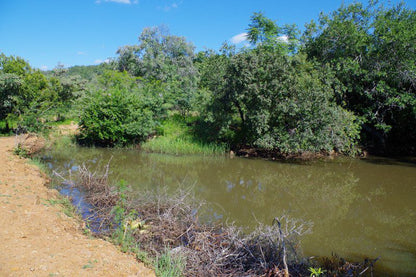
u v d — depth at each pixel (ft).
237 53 45.96
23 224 15.61
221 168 42.11
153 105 56.85
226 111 50.16
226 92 47.16
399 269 16.05
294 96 43.57
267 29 67.56
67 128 65.67
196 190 31.32
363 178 37.47
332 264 16.11
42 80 60.85
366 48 50.62
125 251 15.07
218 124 50.26
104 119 51.70
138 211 21.54
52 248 13.57
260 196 30.32
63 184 28.27
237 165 43.86
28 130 41.96
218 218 22.82
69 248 13.94
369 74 47.93
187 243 17.38
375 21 49.73
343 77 48.93
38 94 55.88
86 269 12.11
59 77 78.23
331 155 50.49
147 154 49.19
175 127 61.00
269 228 17.48
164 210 21.52
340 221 23.80
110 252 14.42
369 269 15.83
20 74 57.88
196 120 65.36
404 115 50.11
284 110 42.04
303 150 45.55
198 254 15.57
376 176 38.37
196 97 60.54
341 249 18.56
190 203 25.35
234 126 58.18
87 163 41.06
